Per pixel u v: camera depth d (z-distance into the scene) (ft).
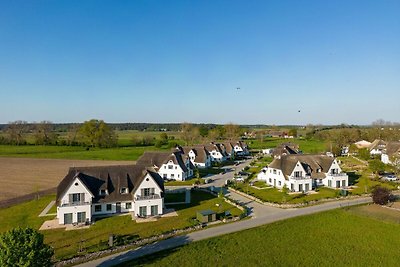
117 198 221.87
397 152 445.37
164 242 170.19
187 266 143.23
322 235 180.55
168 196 277.85
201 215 202.80
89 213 206.49
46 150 628.28
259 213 223.71
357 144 646.74
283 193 271.90
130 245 164.25
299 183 289.33
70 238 176.45
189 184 335.26
